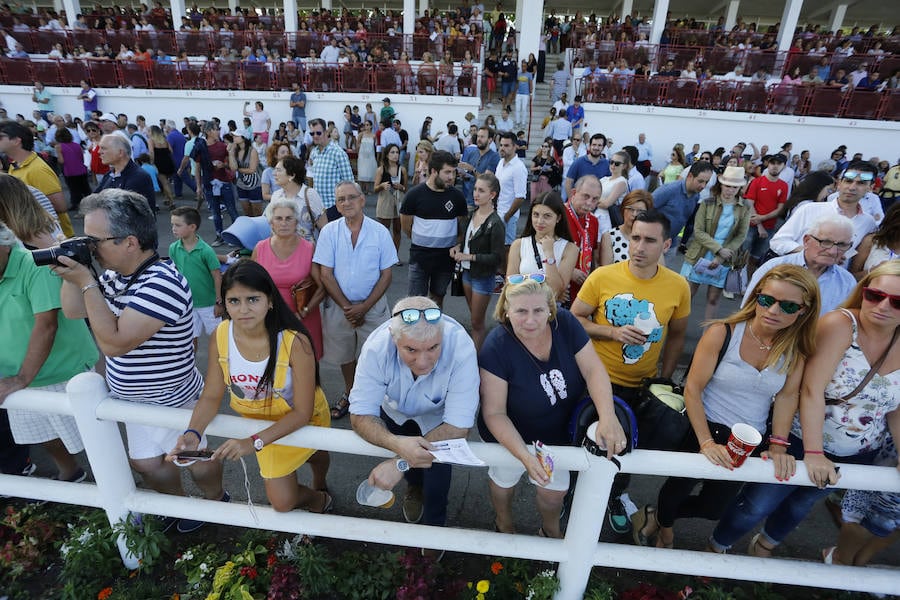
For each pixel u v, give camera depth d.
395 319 1.69
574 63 15.52
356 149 12.98
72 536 2.29
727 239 4.52
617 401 1.88
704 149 13.70
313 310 3.18
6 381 2.06
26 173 3.71
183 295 2.06
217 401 1.98
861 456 2.10
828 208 3.23
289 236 3.00
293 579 2.15
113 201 1.85
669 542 2.42
